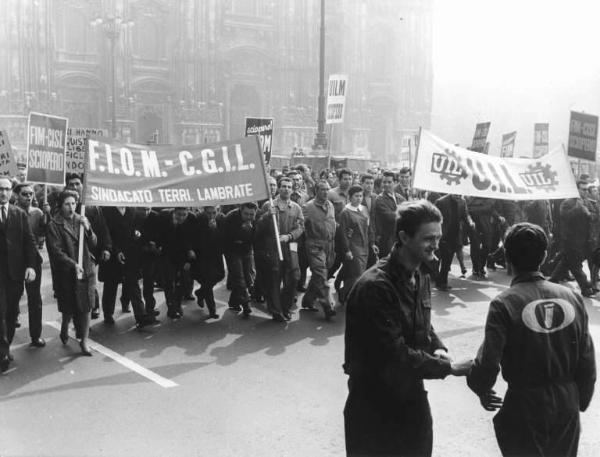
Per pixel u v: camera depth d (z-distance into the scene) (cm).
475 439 604
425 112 7038
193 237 1098
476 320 1082
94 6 5725
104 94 5806
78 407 687
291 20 6419
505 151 2047
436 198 1523
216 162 968
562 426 370
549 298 377
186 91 6003
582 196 1320
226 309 1187
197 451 575
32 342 939
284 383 764
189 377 789
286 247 1096
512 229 393
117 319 1104
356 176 2103
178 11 5994
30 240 860
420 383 374
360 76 6662
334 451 576
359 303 356
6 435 612
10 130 5450
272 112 6475
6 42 5506
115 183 898
